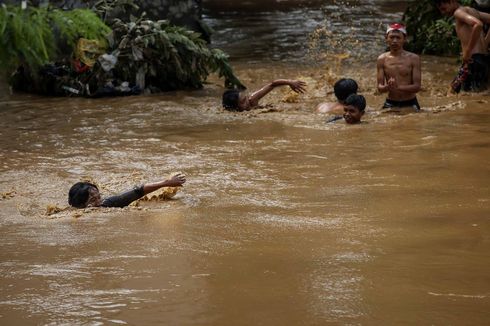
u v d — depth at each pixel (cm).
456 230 767
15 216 891
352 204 880
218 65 1789
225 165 1111
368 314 566
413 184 961
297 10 3053
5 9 1730
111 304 600
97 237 784
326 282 631
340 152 1162
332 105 1504
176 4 2159
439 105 1530
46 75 1777
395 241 736
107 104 1647
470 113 1427
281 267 671
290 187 975
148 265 687
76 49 1769
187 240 759
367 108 1519
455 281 627
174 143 1267
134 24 1797
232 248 729
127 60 1770
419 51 2147
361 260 682
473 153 1119
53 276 665
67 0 1936
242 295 609
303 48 2258
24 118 1516
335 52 2172
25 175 1095
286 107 1556
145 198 947
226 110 1545
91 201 928
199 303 596
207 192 970
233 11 3108
